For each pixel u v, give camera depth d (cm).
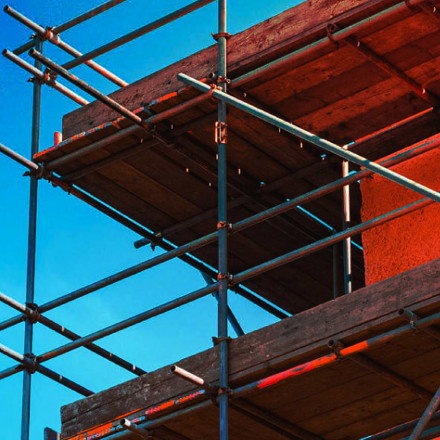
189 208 1393
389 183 1229
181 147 1257
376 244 1206
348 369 1000
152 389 1075
